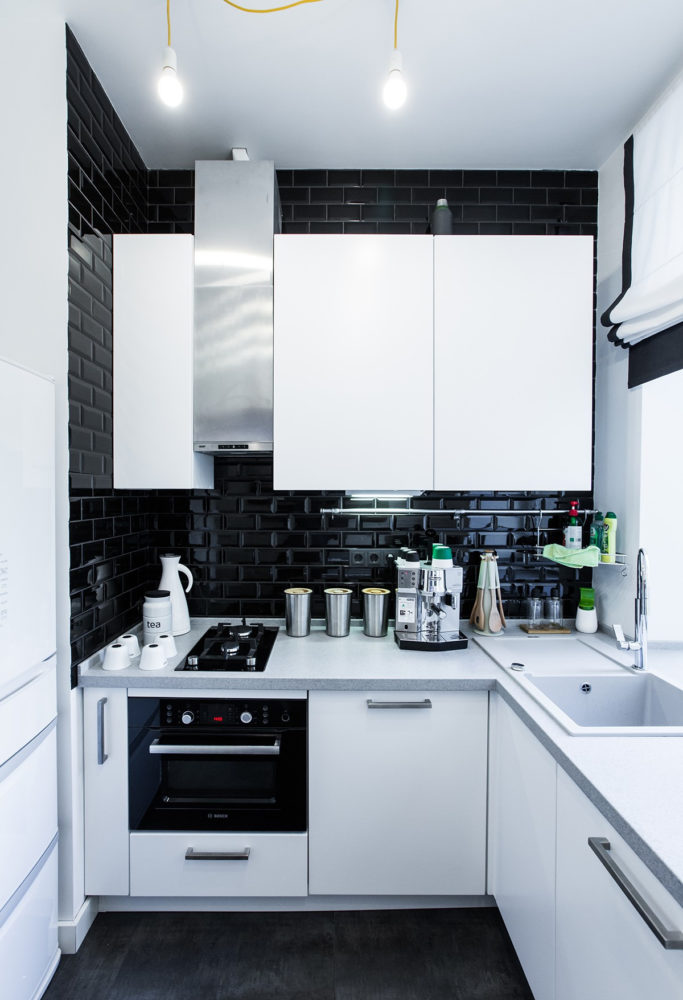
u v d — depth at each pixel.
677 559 1.78
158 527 2.08
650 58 1.52
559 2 1.34
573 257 1.76
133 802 1.53
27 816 1.25
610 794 0.92
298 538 2.08
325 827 1.53
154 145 1.94
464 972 1.40
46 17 1.39
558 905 1.12
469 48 1.48
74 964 1.42
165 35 1.45
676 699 1.42
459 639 1.78
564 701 1.53
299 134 1.87
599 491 2.05
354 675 1.52
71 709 1.46
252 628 1.89
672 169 1.56
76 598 1.49
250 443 1.74
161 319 1.72
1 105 1.42
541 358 1.75
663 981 0.76
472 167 2.06
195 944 1.48
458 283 1.75
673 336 1.58
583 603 1.99
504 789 1.45
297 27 1.41
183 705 1.52
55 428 1.43
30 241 1.43
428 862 1.54
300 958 1.44
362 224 2.07
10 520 1.18
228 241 1.75
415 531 2.08
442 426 1.75
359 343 1.74
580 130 1.84
